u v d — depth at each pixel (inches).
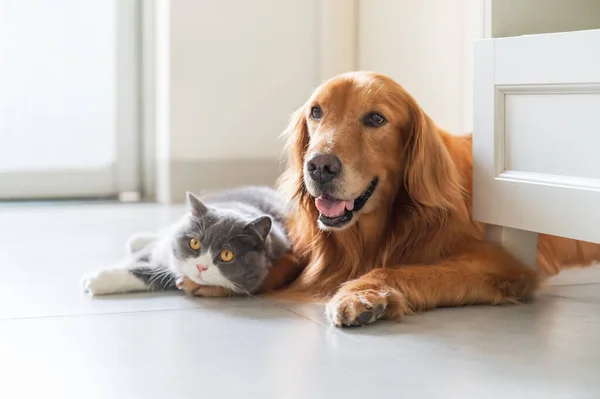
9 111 164.7
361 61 168.4
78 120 169.8
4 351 57.2
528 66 73.2
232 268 74.2
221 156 167.9
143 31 171.9
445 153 76.5
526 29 79.7
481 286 72.4
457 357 55.6
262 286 78.8
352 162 70.7
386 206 76.1
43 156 168.2
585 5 82.4
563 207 71.1
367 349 57.6
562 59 70.1
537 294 77.6
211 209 77.2
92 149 171.6
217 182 167.9
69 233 120.4
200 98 165.3
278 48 169.9
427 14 139.6
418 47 143.6
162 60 166.4
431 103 139.5
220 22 165.2
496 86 76.4
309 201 78.6
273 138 171.8
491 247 77.5
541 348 57.9
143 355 56.2
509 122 76.3
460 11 128.2
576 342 59.6
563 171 71.6
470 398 46.9
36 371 52.4
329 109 73.7
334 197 70.8
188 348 58.0
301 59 171.9
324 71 171.5
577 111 69.9
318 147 70.7
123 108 172.4
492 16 78.7
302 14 170.7
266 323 65.9
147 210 149.9
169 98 163.2
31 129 166.7
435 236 75.8
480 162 78.6
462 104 128.3
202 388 48.8
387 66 156.6
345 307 64.1
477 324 65.3
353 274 77.4
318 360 54.7
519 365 53.6
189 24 162.9
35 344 59.2
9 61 163.5
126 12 170.9
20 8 163.0
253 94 169.2
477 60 78.1
